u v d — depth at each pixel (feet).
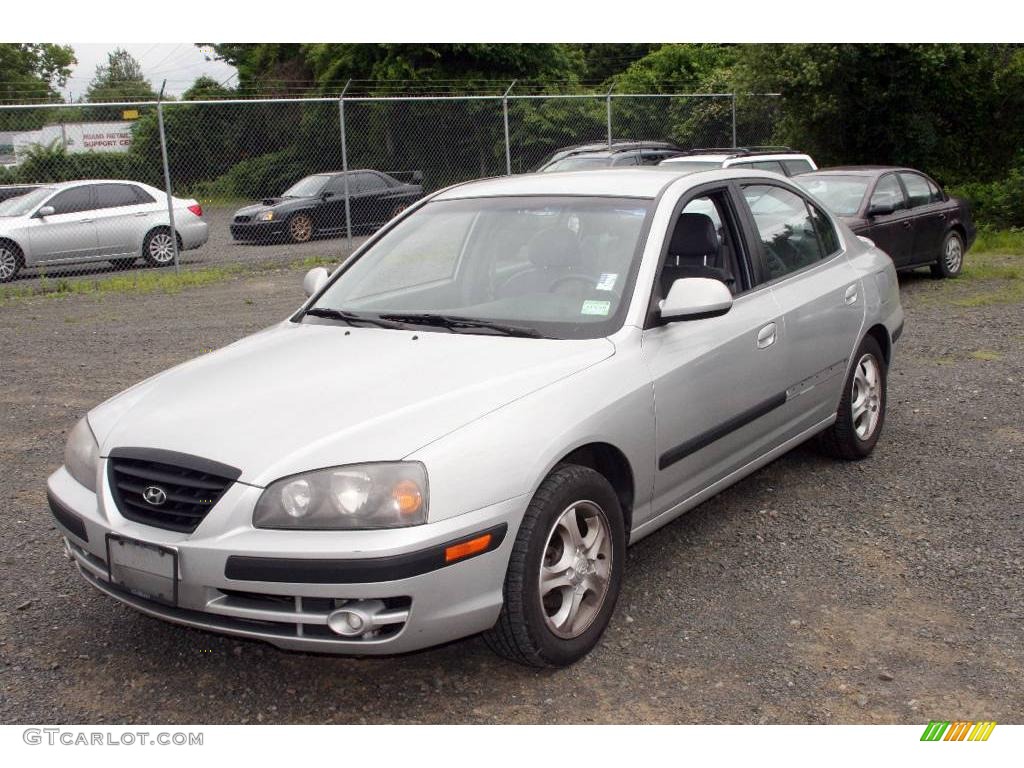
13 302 42.45
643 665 11.70
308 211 63.46
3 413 23.89
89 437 11.90
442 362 11.98
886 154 68.13
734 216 15.44
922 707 10.72
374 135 75.41
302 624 10.05
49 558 15.11
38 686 11.47
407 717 10.80
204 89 125.80
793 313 15.65
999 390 23.70
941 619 12.64
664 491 13.21
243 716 10.89
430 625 10.14
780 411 15.58
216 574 10.05
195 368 13.11
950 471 18.12
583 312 12.96
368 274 15.12
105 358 30.30
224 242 65.16
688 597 13.43
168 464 10.59
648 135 74.90
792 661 11.70
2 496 17.92
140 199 53.72
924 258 40.52
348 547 9.72
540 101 75.10
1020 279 41.93
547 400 11.28
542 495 10.99
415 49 98.07
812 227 17.69
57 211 50.98
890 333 19.01
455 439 10.39
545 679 11.48
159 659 12.10
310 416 10.85
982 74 66.74
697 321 13.79
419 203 16.30
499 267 14.06
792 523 15.93
